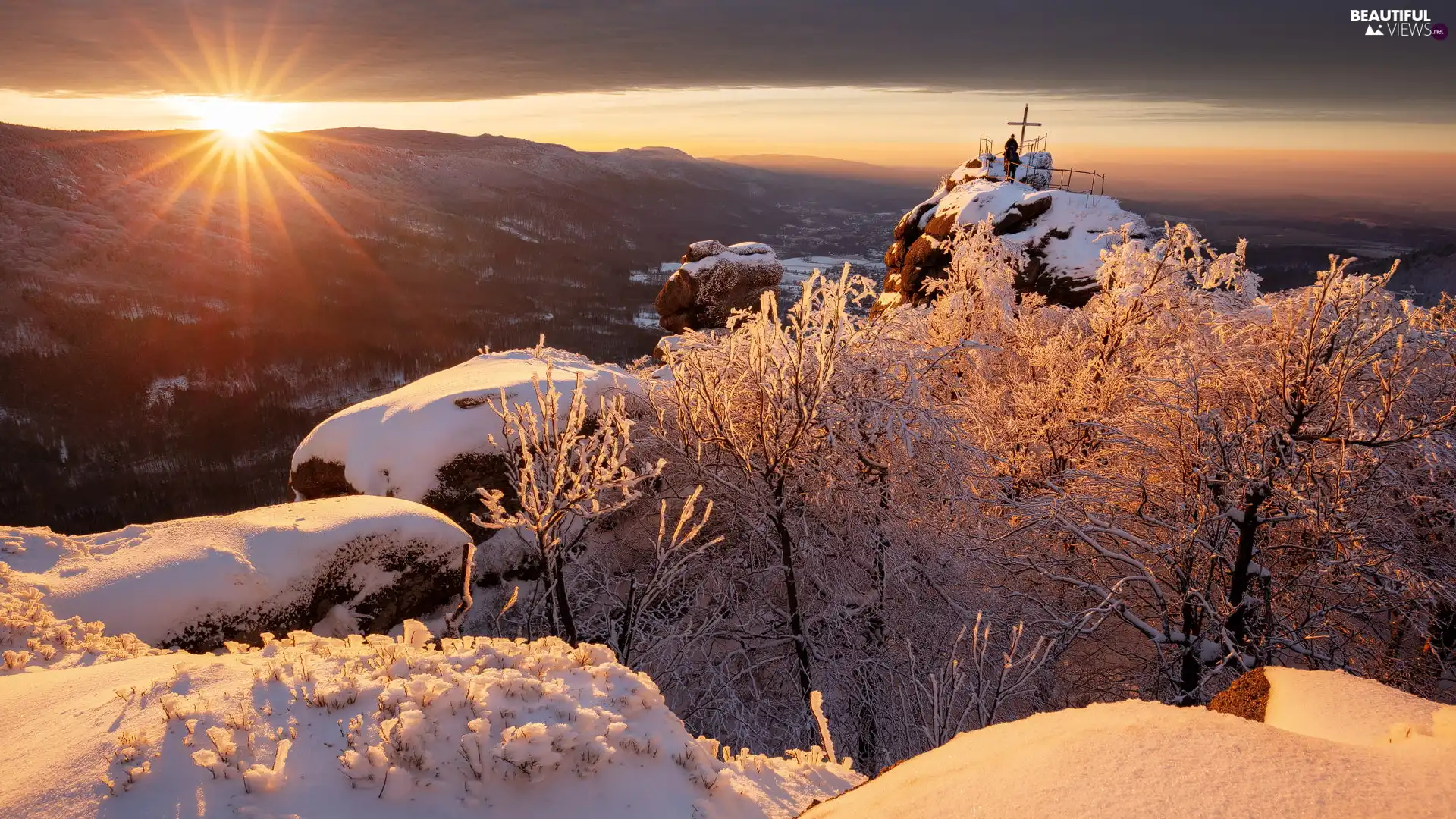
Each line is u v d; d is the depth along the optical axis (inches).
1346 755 60.0
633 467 433.7
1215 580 401.7
